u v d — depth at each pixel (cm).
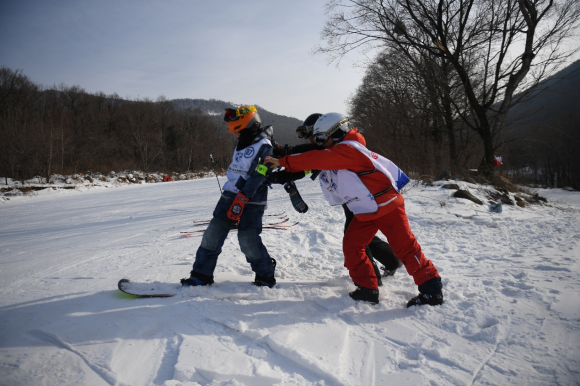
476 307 259
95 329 234
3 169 3016
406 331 233
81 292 316
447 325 238
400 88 1817
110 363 197
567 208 1102
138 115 6481
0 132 3000
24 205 1678
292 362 199
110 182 3394
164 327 239
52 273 408
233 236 582
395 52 1609
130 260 461
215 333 231
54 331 230
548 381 172
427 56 1450
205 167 6631
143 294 290
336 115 281
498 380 176
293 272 378
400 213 273
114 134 5894
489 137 1352
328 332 229
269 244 534
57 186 2589
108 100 6419
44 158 3103
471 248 495
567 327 222
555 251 445
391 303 282
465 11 1391
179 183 3328
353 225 289
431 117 1680
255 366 190
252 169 300
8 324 245
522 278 327
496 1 1346
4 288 344
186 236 633
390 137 1778
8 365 193
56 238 730
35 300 297
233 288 305
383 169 268
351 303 276
